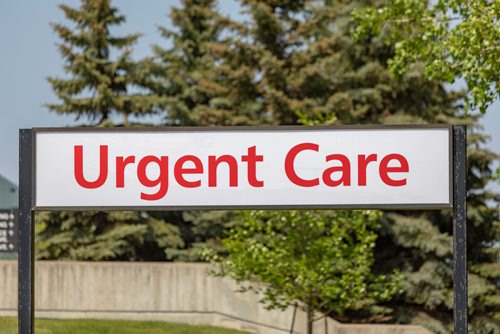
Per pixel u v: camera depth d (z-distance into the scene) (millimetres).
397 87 28375
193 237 33219
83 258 30125
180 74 35625
